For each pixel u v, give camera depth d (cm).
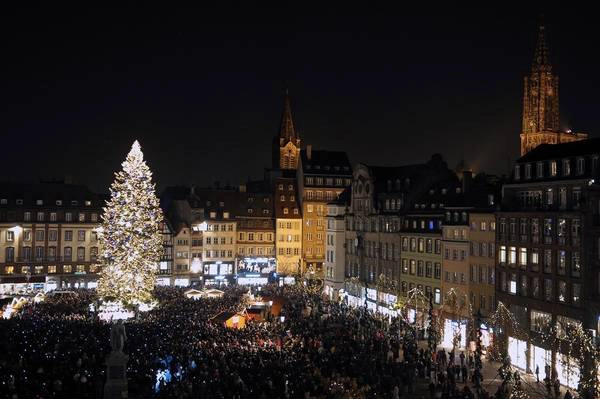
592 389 5156
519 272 7050
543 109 15212
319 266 14825
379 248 10994
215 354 4978
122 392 4122
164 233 13462
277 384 4294
